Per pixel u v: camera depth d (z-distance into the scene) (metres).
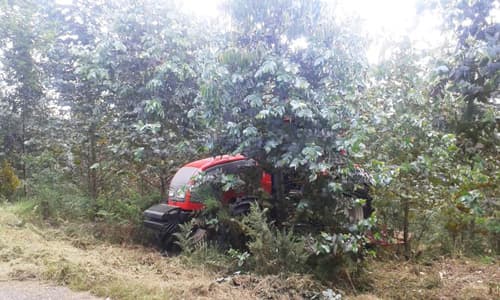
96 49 6.61
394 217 5.18
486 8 2.94
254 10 4.59
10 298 3.17
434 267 4.76
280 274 3.75
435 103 3.86
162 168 6.70
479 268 4.73
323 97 4.34
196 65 6.41
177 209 5.29
